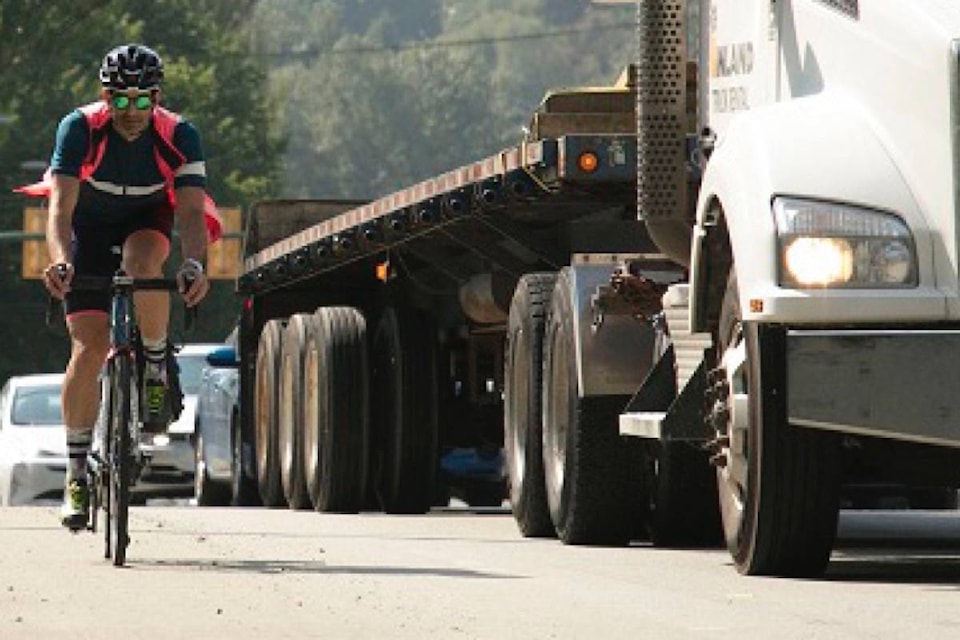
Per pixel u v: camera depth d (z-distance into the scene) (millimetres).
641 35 25266
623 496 27484
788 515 21953
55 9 155500
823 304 21094
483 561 25109
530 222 31953
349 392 39312
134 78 23531
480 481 44156
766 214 21375
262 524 33375
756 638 17328
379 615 18969
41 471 55938
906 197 21250
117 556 23844
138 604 19812
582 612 19250
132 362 23875
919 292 21031
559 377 28203
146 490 57531
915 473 23219
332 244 39656
